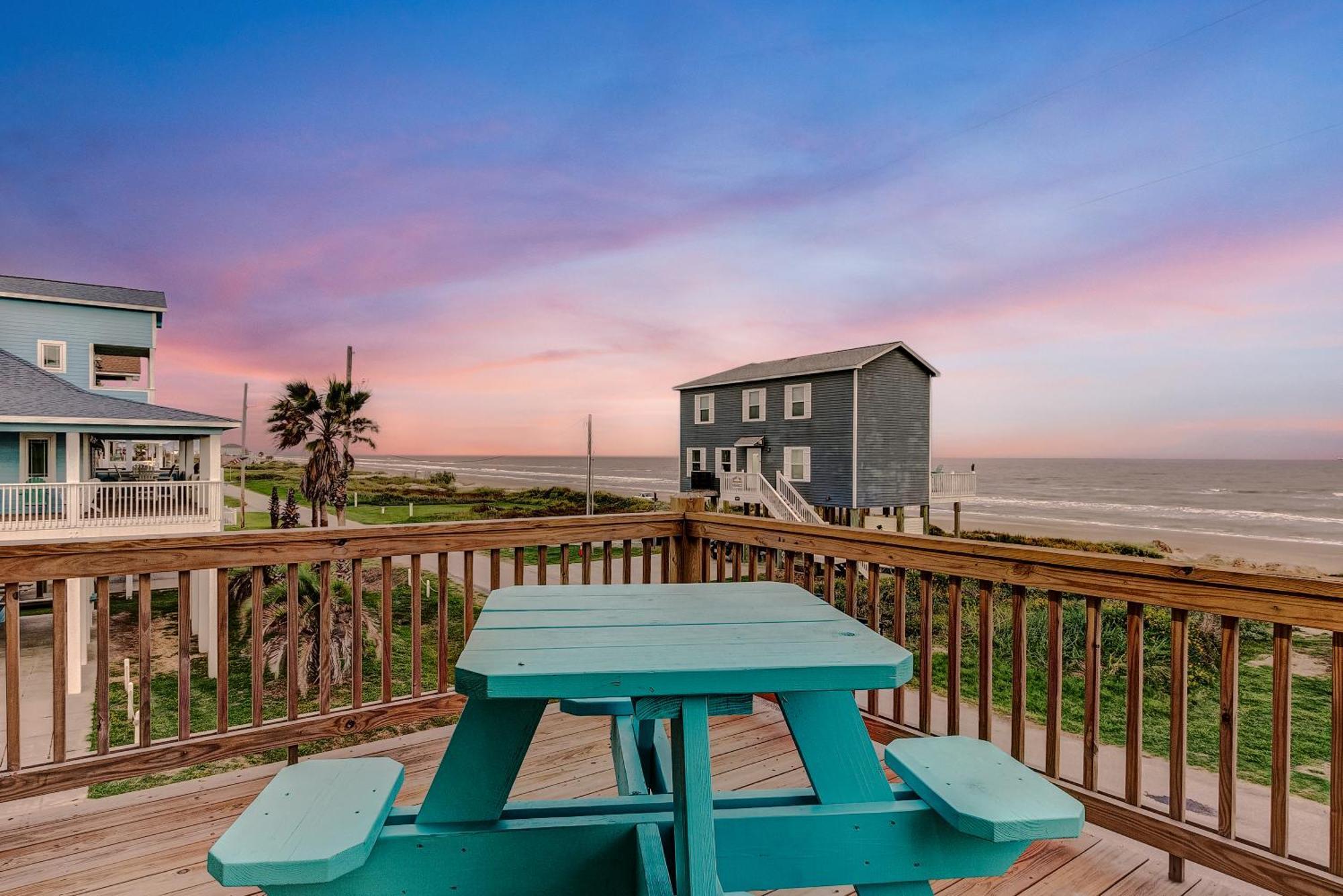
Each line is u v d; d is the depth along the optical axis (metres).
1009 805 1.11
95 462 17.84
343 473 23.95
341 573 13.88
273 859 0.93
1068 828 1.08
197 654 10.95
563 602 1.52
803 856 1.16
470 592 2.83
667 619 1.34
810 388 20.95
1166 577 1.85
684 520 3.47
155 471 20.05
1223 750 1.76
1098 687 2.05
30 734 7.48
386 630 2.71
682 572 3.49
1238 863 1.68
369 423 24.44
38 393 12.27
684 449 26.23
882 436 20.33
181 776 5.92
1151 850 1.98
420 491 58.31
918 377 21.41
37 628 11.70
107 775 2.17
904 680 1.06
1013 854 1.22
